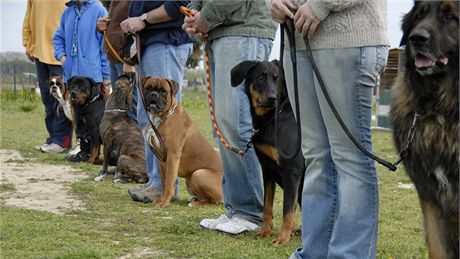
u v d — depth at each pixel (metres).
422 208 3.43
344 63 3.30
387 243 4.79
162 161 6.25
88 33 9.34
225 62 4.92
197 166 6.40
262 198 5.20
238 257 4.30
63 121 10.08
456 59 3.12
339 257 3.39
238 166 5.05
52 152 10.11
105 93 9.45
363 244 3.38
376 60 3.33
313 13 3.24
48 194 6.67
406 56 3.29
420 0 3.26
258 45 4.98
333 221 3.63
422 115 3.24
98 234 4.89
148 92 6.14
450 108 3.14
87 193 6.76
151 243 4.66
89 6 9.40
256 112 4.77
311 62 3.34
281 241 4.72
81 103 8.95
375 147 11.02
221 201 6.30
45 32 10.09
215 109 5.07
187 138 6.36
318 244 3.66
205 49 5.18
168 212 5.88
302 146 3.69
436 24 3.11
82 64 9.30
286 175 4.72
